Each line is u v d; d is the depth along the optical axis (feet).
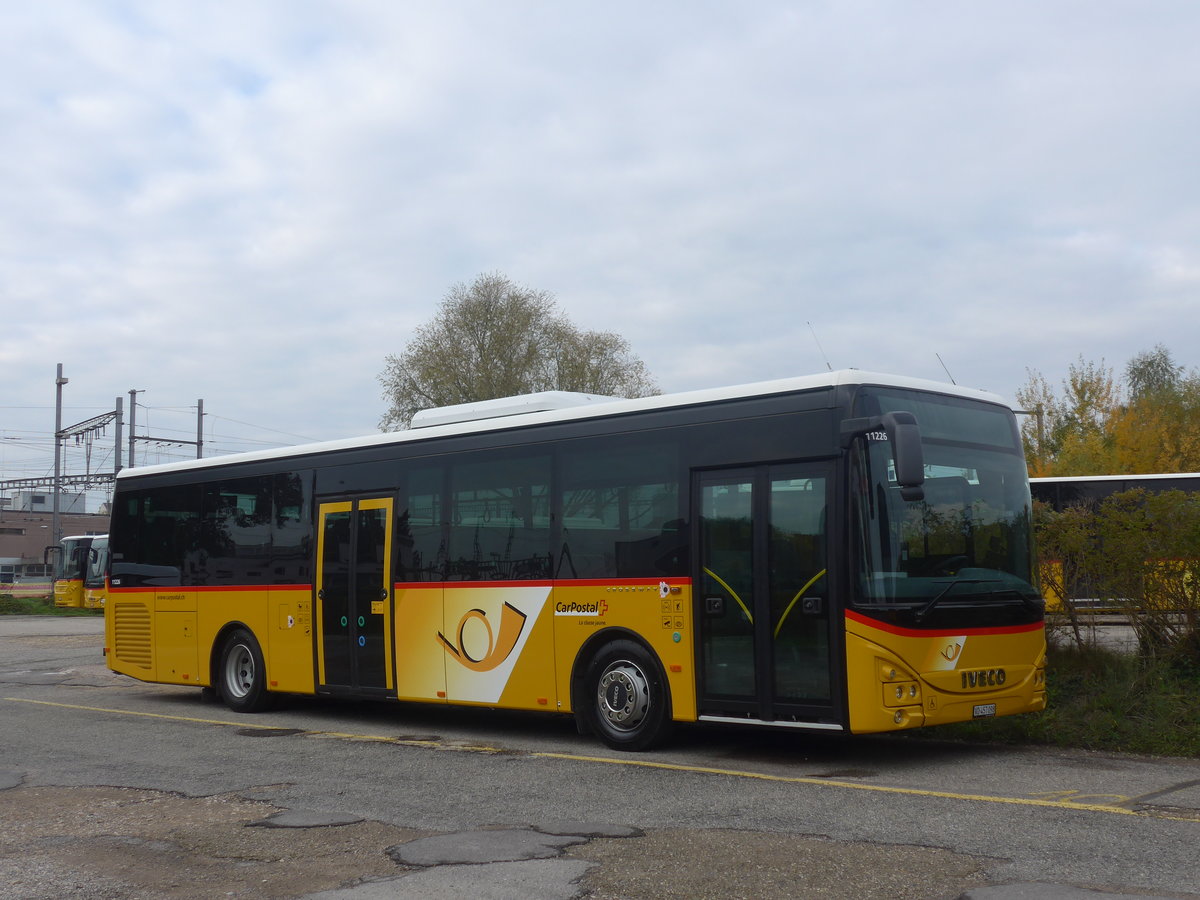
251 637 48.34
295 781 30.89
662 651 34.32
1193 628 37.45
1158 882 19.12
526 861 21.68
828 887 19.35
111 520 56.24
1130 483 82.28
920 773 30.30
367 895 19.81
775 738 37.60
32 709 49.96
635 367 193.47
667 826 24.32
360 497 44.42
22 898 20.26
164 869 21.98
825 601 30.91
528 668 37.93
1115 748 33.68
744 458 33.12
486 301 187.73
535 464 38.58
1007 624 32.68
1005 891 18.75
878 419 30.60
